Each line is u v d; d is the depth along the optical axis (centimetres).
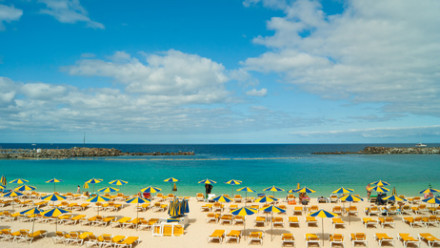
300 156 10056
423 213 2136
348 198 1852
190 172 4800
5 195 2023
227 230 1744
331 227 1795
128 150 17238
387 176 4234
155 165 6125
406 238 1462
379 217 1956
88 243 1471
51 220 1923
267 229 1764
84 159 8212
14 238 1521
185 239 1583
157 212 2152
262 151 15475
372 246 1466
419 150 11312
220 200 1872
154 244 1504
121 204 2270
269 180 3866
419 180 3841
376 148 11862
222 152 14275
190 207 2319
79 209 2203
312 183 3609
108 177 4138
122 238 1483
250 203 2470
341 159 8069
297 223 1872
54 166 5881
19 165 6078
